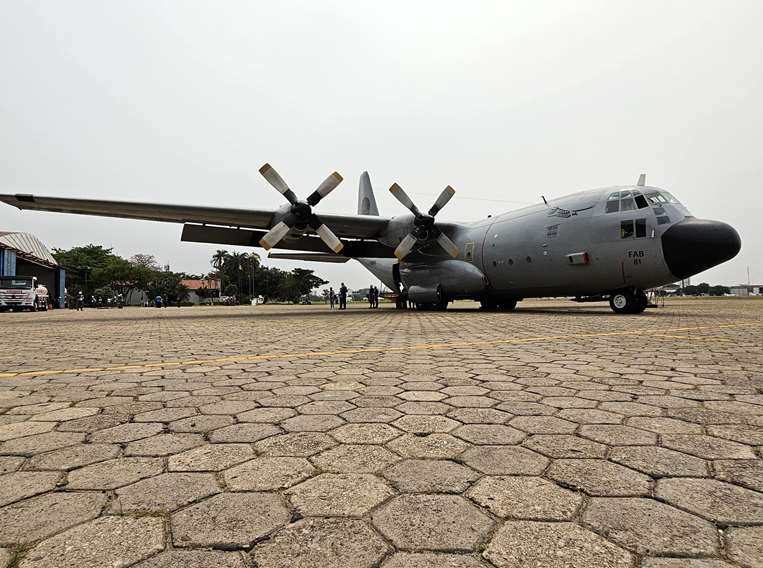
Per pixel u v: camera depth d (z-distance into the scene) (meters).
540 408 2.54
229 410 2.55
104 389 3.12
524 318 11.20
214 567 1.09
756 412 2.42
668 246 10.78
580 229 12.30
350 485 1.56
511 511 1.36
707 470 1.66
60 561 1.12
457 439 2.03
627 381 3.25
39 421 2.35
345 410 2.54
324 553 1.15
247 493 1.51
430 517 1.33
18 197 11.16
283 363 4.23
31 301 26.42
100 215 12.94
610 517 1.32
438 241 15.52
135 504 1.43
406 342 5.98
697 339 5.98
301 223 13.23
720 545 1.17
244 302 71.88
